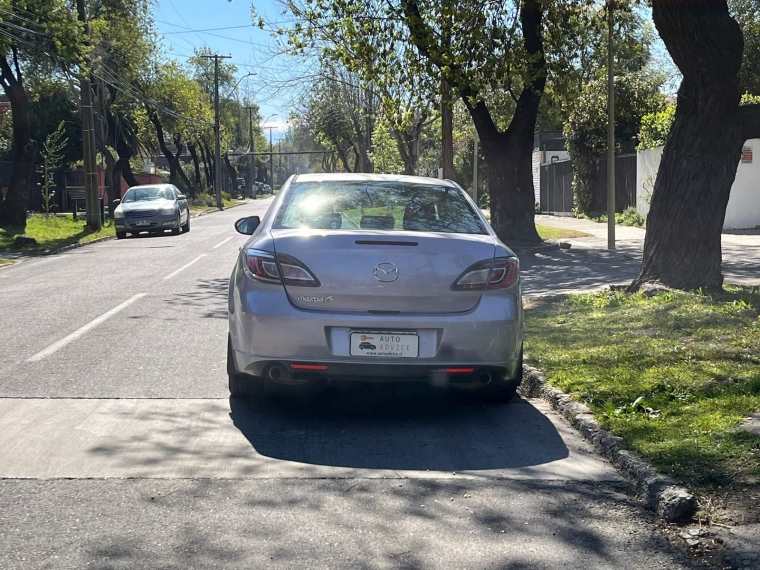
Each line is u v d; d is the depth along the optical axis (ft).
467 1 52.90
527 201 62.23
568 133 99.14
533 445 17.34
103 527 12.98
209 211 173.78
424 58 57.52
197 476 15.29
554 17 60.64
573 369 22.00
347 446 17.20
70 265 56.90
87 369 24.03
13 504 13.89
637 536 12.72
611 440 16.49
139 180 193.57
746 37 80.07
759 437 15.56
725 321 26.68
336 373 17.87
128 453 16.55
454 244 18.35
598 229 81.15
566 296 36.14
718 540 12.16
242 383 20.30
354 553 12.09
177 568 11.59
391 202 20.51
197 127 202.18
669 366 21.52
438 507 13.87
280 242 18.30
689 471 14.33
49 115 154.92
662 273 33.22
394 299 17.88
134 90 140.77
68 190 146.82
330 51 60.44
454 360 17.97
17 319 33.12
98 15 110.32
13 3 82.23
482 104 61.87
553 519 13.37
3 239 78.07
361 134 147.84
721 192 32.45
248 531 12.84
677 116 32.96
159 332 30.12
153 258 60.85
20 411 19.53
